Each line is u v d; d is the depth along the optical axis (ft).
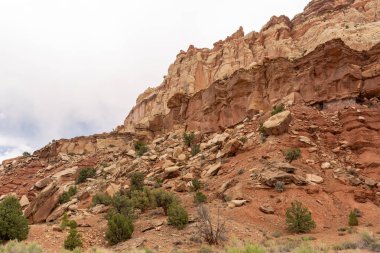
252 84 172.45
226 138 143.43
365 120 124.36
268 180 97.09
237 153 126.62
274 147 116.37
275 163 105.91
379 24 183.52
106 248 68.64
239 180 103.09
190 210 89.40
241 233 72.28
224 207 89.86
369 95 142.61
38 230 79.51
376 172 107.34
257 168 107.04
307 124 131.34
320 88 149.79
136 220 86.17
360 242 55.67
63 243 71.61
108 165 195.52
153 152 170.50
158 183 121.39
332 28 196.34
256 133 134.41
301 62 160.66
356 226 79.71
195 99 204.03
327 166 109.29
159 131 232.53
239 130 148.77
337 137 125.80
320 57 153.17
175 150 157.17
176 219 75.61
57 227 79.77
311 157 113.91
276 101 160.86
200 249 58.85
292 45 218.18
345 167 111.04
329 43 150.61
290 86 159.94
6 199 79.92
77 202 125.70
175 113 219.82
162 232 73.36
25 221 74.18
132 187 117.08
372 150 114.52
